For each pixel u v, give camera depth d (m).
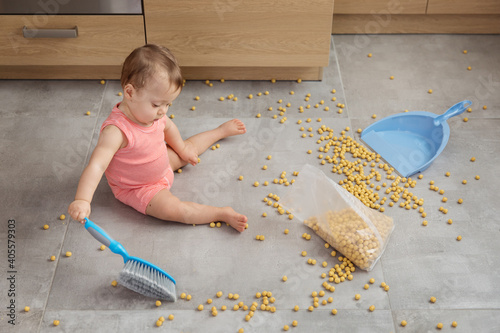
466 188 1.95
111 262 1.69
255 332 1.53
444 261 1.71
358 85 2.39
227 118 2.22
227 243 1.75
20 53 2.22
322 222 1.75
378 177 1.98
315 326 1.54
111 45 2.22
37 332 1.51
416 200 1.89
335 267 1.68
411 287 1.64
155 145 1.75
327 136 2.14
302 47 2.25
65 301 1.59
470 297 1.61
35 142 2.08
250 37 2.21
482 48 2.59
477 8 2.55
